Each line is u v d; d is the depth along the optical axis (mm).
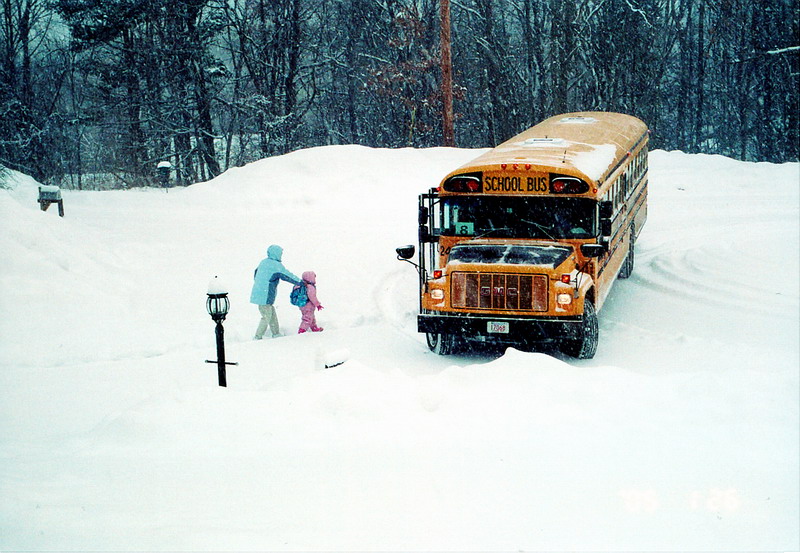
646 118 49875
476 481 5613
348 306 13844
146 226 21094
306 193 24875
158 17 40125
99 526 5113
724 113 57969
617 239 13562
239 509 5309
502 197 11109
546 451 6105
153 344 11633
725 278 14727
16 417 8672
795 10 45719
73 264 14984
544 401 7184
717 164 28297
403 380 8078
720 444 6250
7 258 13977
